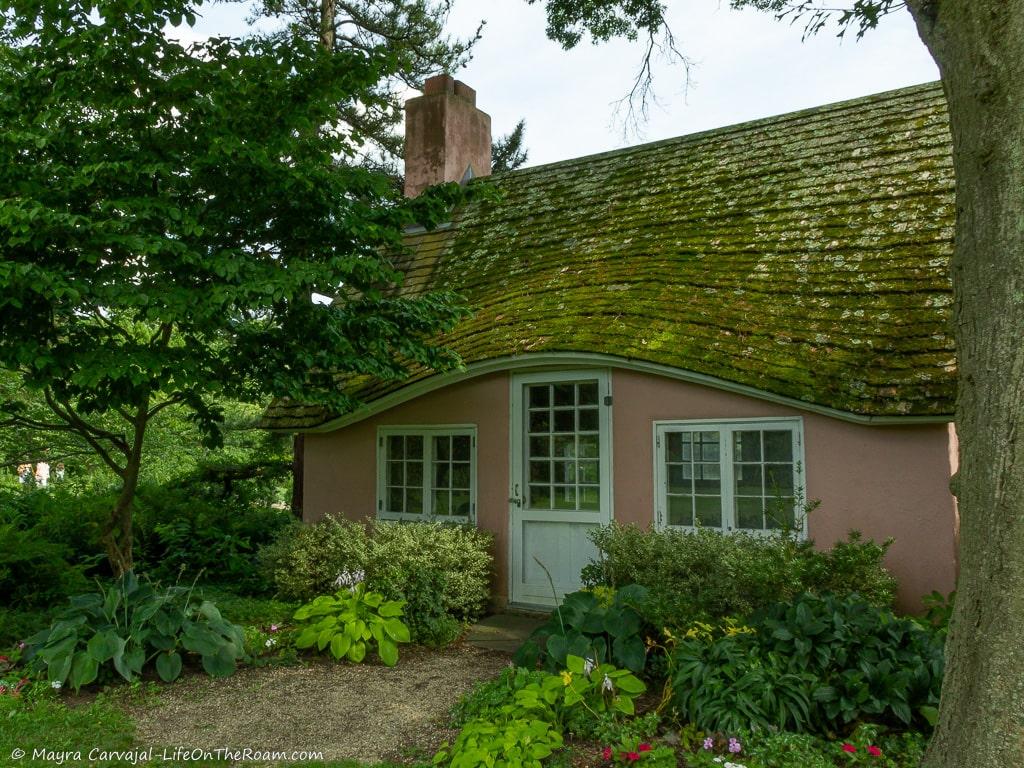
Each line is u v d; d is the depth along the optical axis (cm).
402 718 493
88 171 521
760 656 470
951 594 551
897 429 638
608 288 847
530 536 821
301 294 654
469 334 870
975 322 301
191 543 942
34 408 1123
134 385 573
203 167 584
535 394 831
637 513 752
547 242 1020
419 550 734
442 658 642
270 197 628
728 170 982
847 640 459
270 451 1374
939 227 741
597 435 786
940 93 920
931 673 440
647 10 823
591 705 460
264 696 532
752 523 697
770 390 656
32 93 566
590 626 546
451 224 1193
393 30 1597
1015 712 274
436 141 1322
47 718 465
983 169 301
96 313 621
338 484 960
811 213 839
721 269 812
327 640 615
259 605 746
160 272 578
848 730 436
